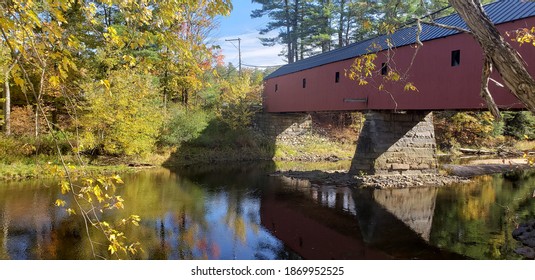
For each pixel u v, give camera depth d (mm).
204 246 7945
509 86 2871
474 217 10320
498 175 17859
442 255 7406
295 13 38875
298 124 28219
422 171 16547
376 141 15680
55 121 17609
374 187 14477
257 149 24984
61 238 8016
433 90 12617
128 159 19375
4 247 7438
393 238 8633
